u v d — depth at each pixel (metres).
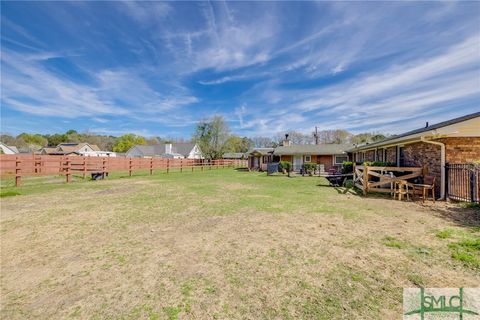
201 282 2.85
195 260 3.48
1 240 4.46
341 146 27.06
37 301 2.51
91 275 3.07
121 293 2.63
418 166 9.88
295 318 2.14
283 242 4.15
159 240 4.38
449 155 8.15
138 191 10.82
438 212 6.20
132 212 6.64
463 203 7.22
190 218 5.93
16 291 2.71
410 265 3.15
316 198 8.63
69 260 3.55
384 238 4.23
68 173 14.98
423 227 4.87
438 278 2.80
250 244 4.09
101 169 17.73
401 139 9.93
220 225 5.29
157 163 23.28
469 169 7.12
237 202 7.95
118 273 3.12
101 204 7.82
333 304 2.34
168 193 10.16
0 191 10.60
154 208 7.13
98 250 3.93
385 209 6.67
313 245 3.98
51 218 6.04
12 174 12.63
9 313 2.31
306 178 17.59
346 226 5.04
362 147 18.30
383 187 10.56
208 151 38.97
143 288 2.73
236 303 2.40
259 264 3.30
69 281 2.92
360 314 2.18
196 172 24.81
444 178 8.09
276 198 8.69
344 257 3.46
